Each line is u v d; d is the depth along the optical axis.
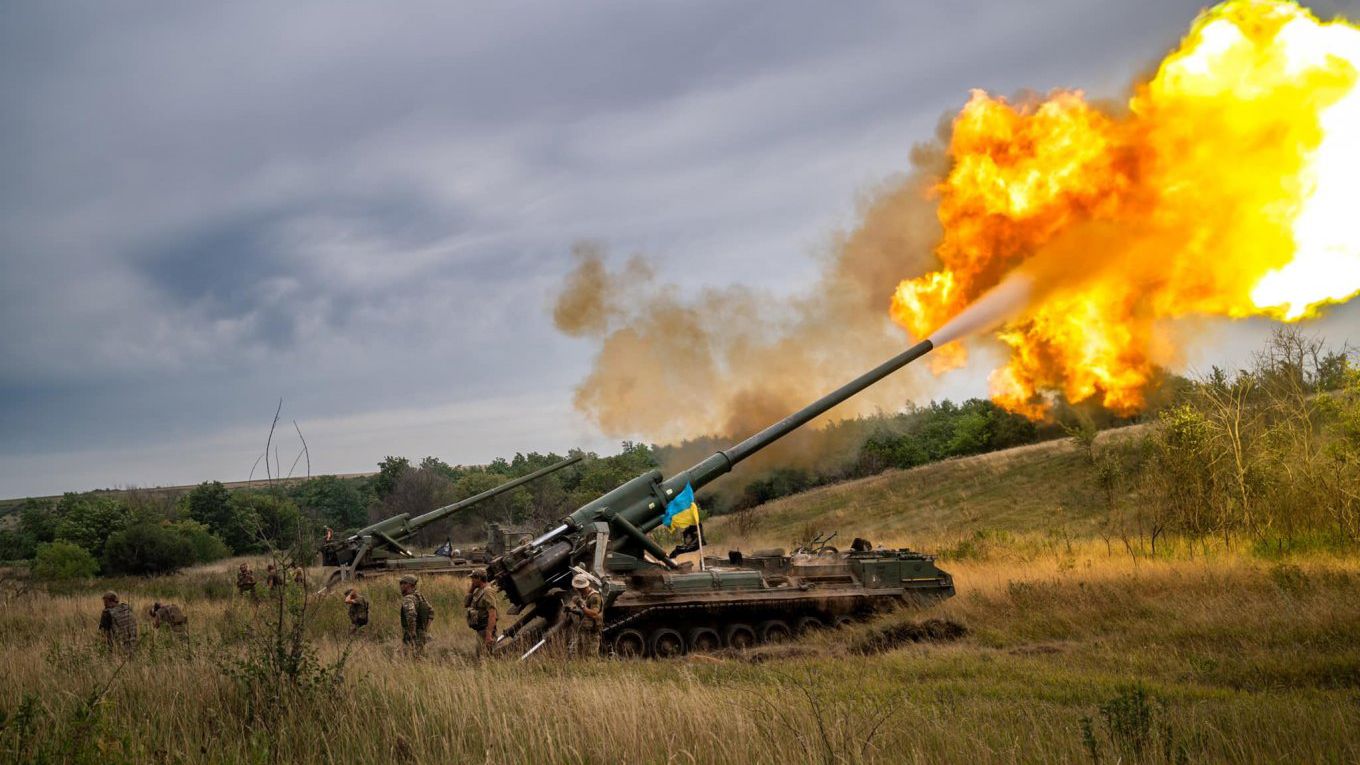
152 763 7.54
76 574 44.78
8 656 12.04
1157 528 30.42
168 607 18.22
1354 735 8.35
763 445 20.06
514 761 7.57
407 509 68.38
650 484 19.09
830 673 13.70
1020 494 45.00
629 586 17.34
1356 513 25.27
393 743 8.16
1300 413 29.52
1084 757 7.70
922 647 15.84
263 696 9.00
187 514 66.31
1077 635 15.88
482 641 16.67
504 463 88.50
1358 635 13.31
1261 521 28.47
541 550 17.45
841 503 54.75
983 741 8.20
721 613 17.50
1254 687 11.50
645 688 10.05
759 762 7.36
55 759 7.46
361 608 19.56
